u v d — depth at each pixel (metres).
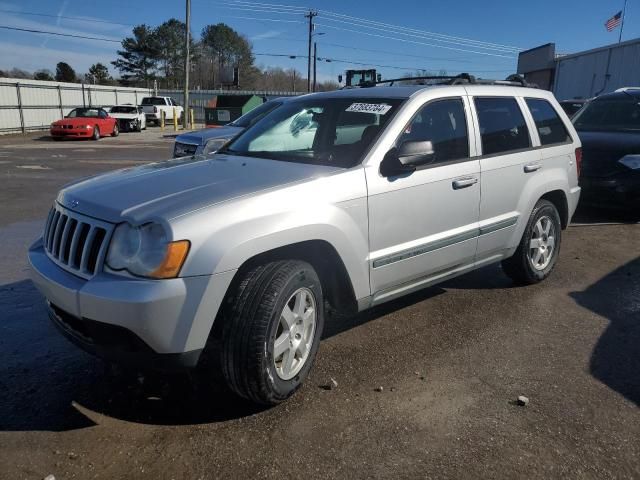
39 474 2.66
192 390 3.42
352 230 3.46
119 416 3.15
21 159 16.86
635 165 7.59
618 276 5.70
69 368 3.71
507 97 4.91
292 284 3.11
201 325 2.83
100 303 2.74
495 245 4.69
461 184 4.19
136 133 33.00
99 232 2.94
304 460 2.79
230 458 2.80
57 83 33.97
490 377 3.63
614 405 3.31
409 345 4.09
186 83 37.78
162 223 2.77
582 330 4.38
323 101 4.41
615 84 25.22
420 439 2.97
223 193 3.08
